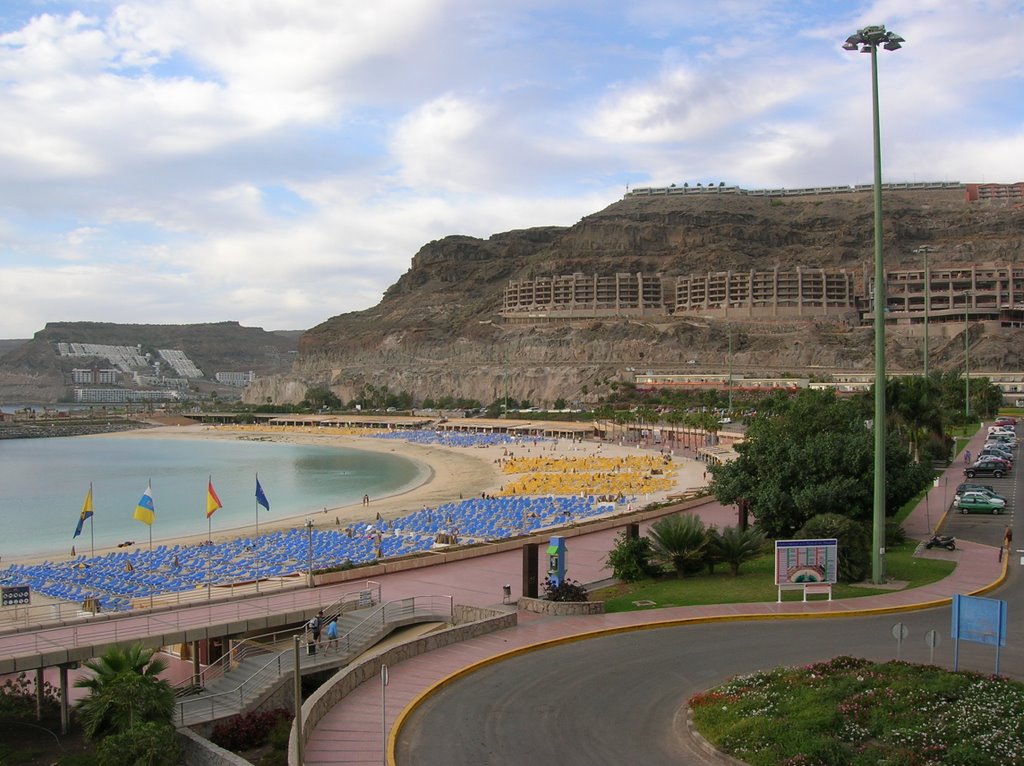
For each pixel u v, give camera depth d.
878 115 44.91
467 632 36.12
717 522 70.56
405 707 28.45
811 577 40.94
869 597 40.72
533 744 25.41
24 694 38.28
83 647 35.78
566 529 67.38
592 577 51.88
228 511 123.19
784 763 22.61
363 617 42.31
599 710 27.91
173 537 99.69
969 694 26.00
